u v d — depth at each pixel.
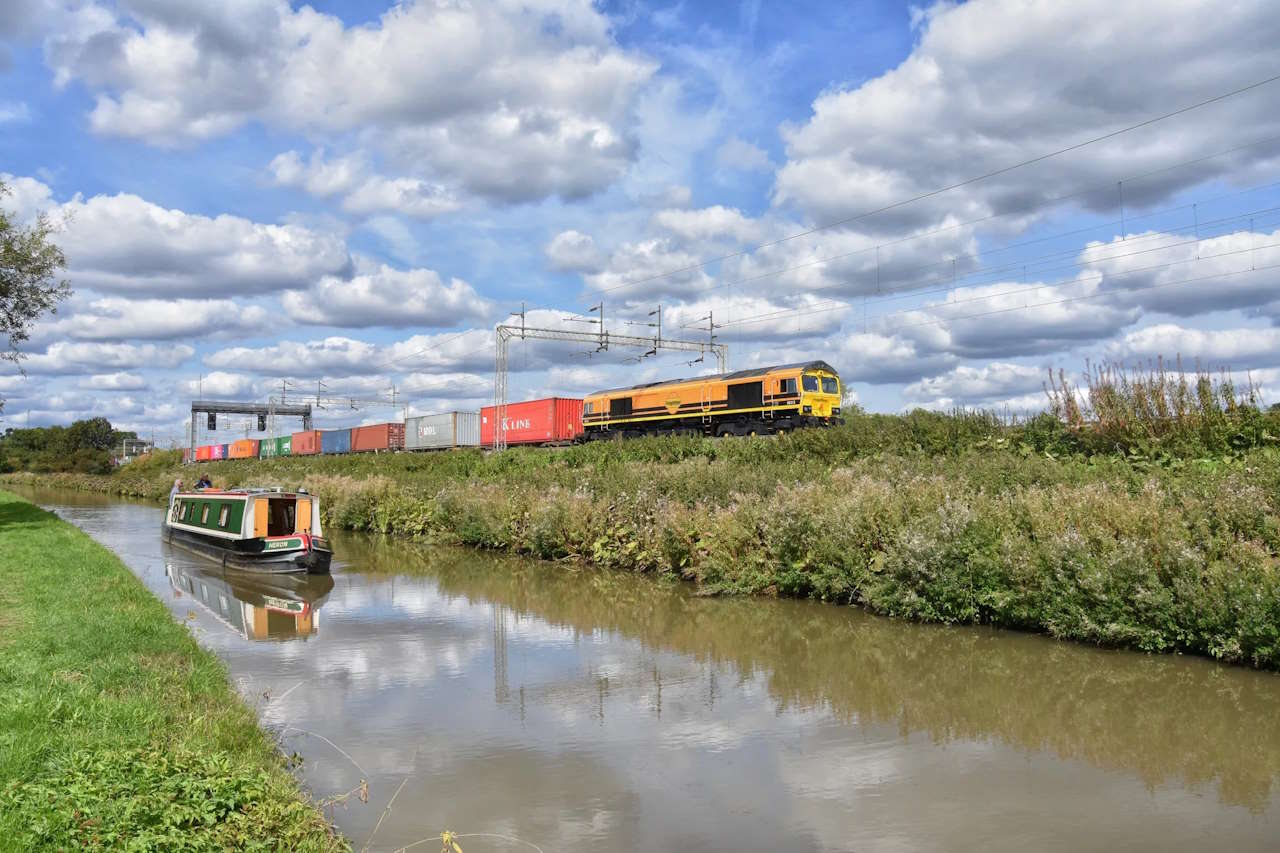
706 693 9.44
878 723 8.36
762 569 15.24
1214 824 6.01
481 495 23.58
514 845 5.76
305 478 37.03
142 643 9.46
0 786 5.08
